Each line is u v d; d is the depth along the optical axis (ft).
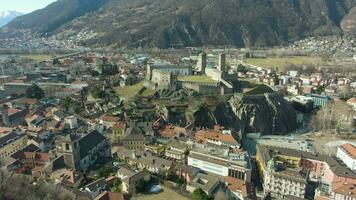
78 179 451.12
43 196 337.52
